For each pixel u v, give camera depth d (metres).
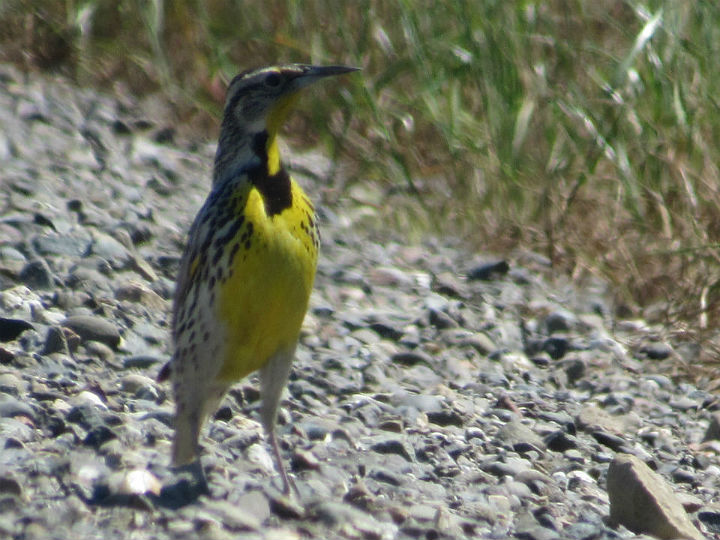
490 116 15.19
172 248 13.06
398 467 8.41
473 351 11.89
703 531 8.12
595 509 8.22
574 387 11.67
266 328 7.30
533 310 13.21
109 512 6.79
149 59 17.45
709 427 10.38
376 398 10.10
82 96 16.70
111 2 17.56
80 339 9.81
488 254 14.62
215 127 16.88
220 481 7.45
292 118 16.84
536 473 8.62
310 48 16.62
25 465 7.23
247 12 16.97
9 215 12.46
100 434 7.84
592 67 15.66
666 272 13.71
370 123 16.16
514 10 15.68
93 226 12.80
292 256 7.22
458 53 15.52
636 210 14.24
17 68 17.06
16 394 8.56
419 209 15.39
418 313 12.54
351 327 11.89
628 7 16.48
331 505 7.20
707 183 14.10
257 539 6.66
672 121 14.66
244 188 7.28
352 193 15.64
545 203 14.52
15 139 14.91
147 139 16.23
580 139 14.93
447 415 9.69
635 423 10.52
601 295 13.83
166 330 10.73
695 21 15.22
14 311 10.32
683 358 12.46
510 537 7.36
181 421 7.54
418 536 7.13
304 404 9.70
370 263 13.88
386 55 16.22
